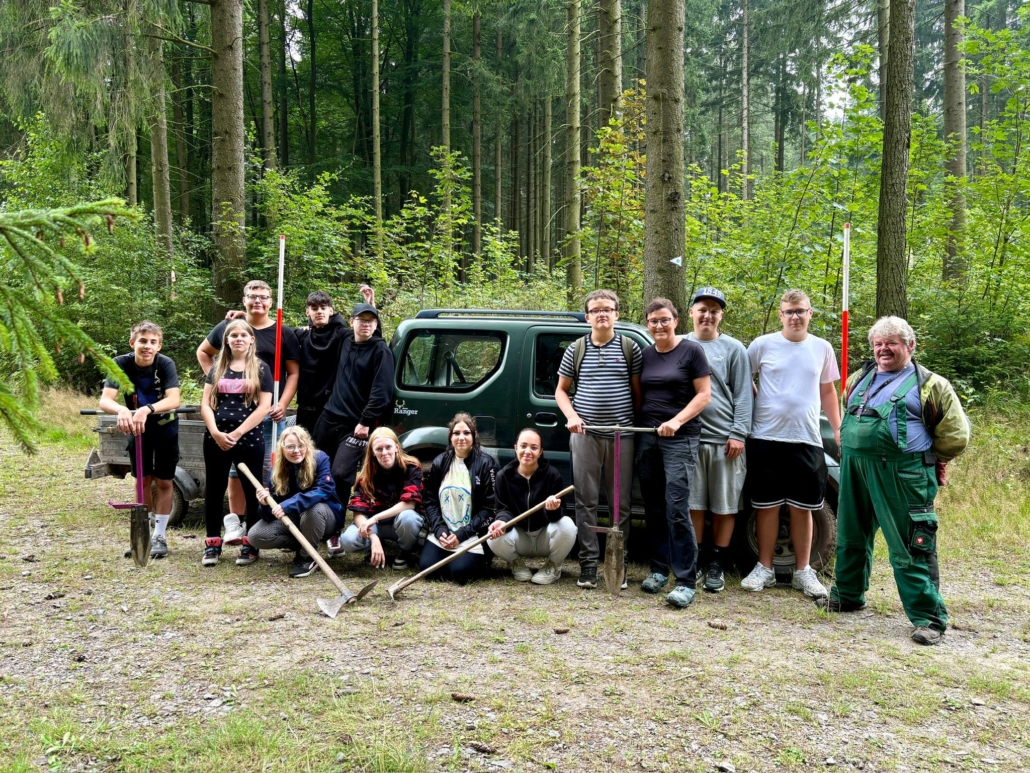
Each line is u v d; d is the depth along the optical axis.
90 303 10.57
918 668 3.45
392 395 5.23
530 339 5.26
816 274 9.27
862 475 4.04
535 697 3.09
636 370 4.58
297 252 10.77
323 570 4.51
